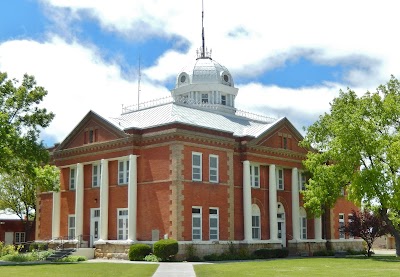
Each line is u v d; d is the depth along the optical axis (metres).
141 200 46.28
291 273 29.95
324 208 57.72
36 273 29.52
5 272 30.31
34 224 68.44
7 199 63.28
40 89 44.28
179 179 44.06
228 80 64.75
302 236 57.12
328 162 57.09
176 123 44.72
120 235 47.41
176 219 43.47
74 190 52.97
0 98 43.22
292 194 55.38
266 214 52.62
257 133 52.53
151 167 46.00
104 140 49.78
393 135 46.34
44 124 44.25
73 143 53.47
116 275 28.19
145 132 47.12
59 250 46.97
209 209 46.31
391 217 51.66
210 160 47.22
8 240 68.31
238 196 49.97
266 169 53.41
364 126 46.00
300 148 56.62
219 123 53.06
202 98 62.72
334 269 33.53
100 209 48.47
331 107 50.16
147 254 43.41
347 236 61.84
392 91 49.53
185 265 37.09
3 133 40.28
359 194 44.75
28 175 45.00
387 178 44.28
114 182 48.75
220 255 45.50
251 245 48.84
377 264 38.97
